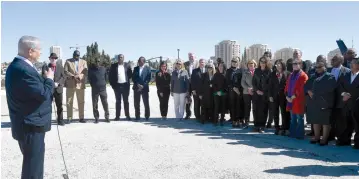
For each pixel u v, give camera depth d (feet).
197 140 25.04
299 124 25.61
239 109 31.09
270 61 28.19
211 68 32.65
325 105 23.21
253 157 20.10
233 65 31.55
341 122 23.36
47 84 13.71
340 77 23.34
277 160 19.40
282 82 27.40
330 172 17.06
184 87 35.73
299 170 17.39
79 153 21.34
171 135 26.99
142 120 35.83
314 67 27.61
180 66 35.83
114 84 35.55
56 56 30.89
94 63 33.78
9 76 13.23
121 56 35.32
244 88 30.07
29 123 13.41
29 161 13.61
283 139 25.57
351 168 17.74
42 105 13.71
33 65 13.64
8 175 17.11
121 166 18.45
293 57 28.60
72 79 33.60
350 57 25.54
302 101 25.35
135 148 22.57
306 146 23.17
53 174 17.16
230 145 23.34
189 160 19.49
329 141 25.11
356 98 22.26
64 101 54.29
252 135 27.12
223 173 17.01
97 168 18.13
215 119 31.96
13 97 13.25
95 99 33.68
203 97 32.83
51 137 26.30
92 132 28.37
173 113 42.73
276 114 27.50
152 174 17.02
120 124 32.76
